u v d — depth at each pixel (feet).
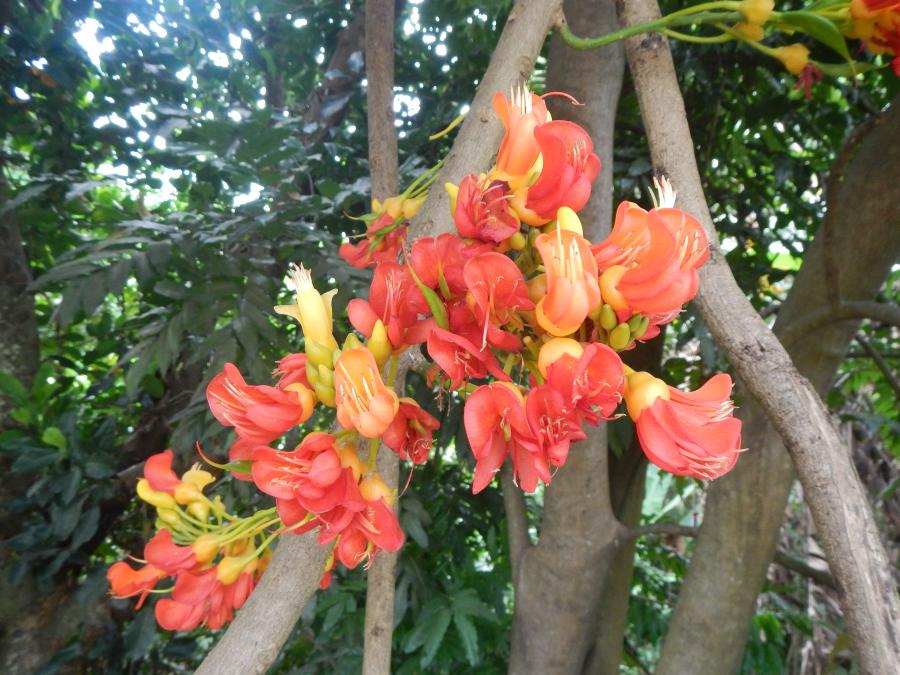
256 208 2.08
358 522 0.79
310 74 3.70
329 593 2.63
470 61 3.27
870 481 4.21
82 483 2.87
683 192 0.96
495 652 3.04
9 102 3.14
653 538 4.29
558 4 1.02
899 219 1.97
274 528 1.08
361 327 0.80
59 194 3.23
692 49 2.85
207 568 0.96
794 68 1.10
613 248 0.77
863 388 4.54
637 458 3.03
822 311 1.79
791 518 4.40
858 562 0.69
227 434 2.29
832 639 3.83
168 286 2.05
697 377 3.40
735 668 2.12
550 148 0.77
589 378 0.73
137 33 3.31
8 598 2.89
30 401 2.83
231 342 2.00
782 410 0.77
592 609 2.31
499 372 0.75
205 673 0.76
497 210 0.80
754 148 3.16
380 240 1.11
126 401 3.30
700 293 0.87
